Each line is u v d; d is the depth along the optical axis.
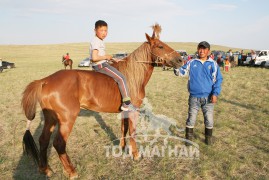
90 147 5.55
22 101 3.99
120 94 4.57
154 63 5.04
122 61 4.88
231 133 6.27
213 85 5.17
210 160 4.82
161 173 4.41
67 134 4.11
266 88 13.16
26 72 23.92
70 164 4.25
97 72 4.55
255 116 7.68
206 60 5.11
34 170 4.59
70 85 4.09
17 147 5.55
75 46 77.31
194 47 77.25
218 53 32.28
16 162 4.86
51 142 5.76
